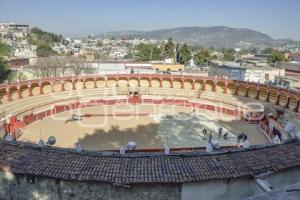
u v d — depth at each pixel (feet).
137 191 59.93
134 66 316.19
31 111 180.34
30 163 62.59
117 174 59.41
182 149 126.82
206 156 66.18
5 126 139.95
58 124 167.94
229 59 522.47
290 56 465.88
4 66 277.85
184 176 59.77
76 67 314.14
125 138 144.46
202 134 152.66
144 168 61.26
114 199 60.08
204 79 243.81
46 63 308.60
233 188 63.72
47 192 61.72
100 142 137.69
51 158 63.87
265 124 166.81
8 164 62.49
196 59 456.45
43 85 219.20
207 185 61.93
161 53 494.18
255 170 63.46
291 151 71.15
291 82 250.16
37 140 138.62
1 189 64.28
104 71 301.22
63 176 59.00
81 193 60.39
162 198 60.59
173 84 256.32
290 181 68.69
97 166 61.52
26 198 63.00
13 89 192.95
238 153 68.39
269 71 276.21
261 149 70.90
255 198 41.88
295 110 176.45
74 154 65.21
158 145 134.62
